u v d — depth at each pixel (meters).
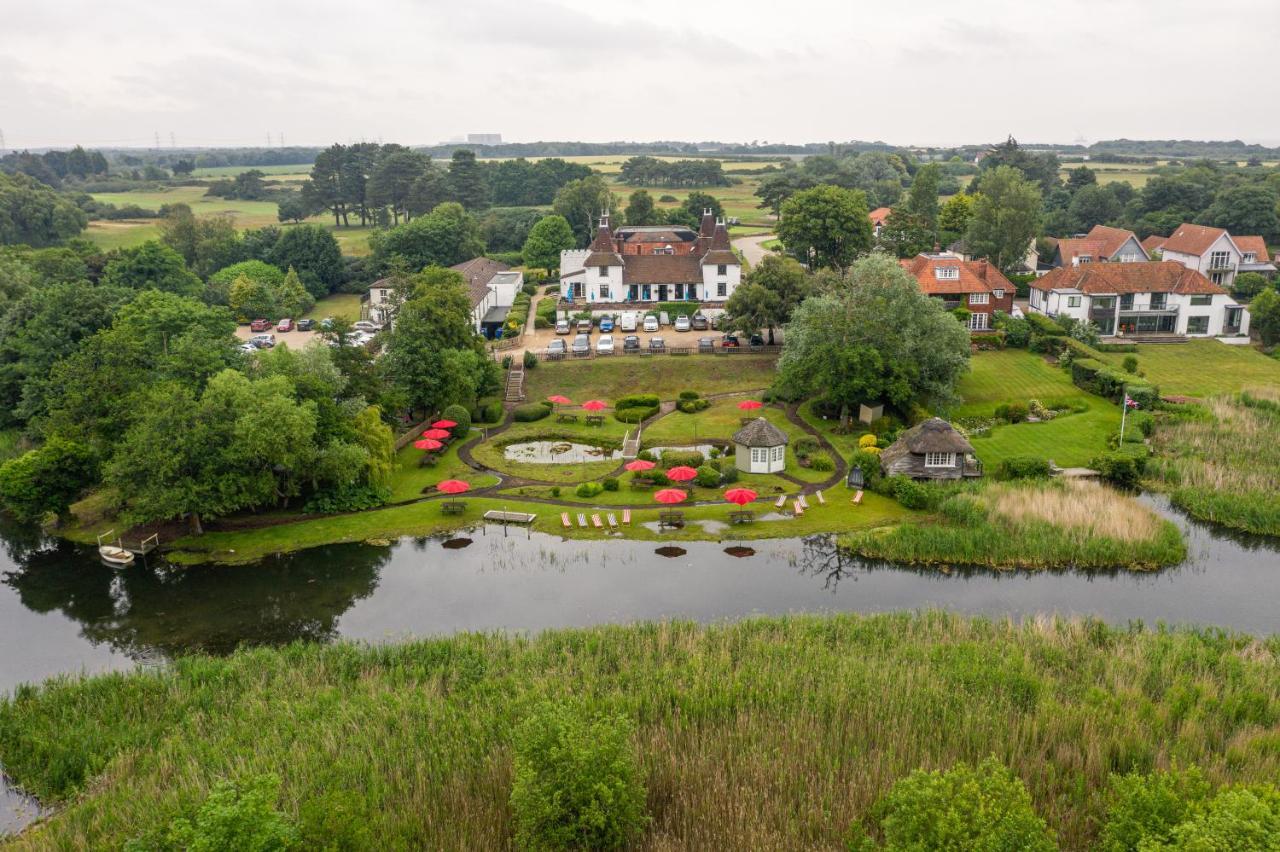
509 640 43.03
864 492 62.41
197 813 25.11
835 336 73.44
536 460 70.50
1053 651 39.84
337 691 37.94
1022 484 60.59
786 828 27.83
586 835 26.70
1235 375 86.81
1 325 80.12
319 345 66.50
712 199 182.25
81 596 50.16
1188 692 35.84
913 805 24.86
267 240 151.50
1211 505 57.78
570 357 93.19
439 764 32.16
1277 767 30.73
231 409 56.34
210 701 37.66
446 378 75.94
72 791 32.62
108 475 54.69
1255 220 144.12
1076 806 28.75
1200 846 21.97
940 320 74.94
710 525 57.66
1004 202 121.88
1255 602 47.34
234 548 55.72
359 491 62.00
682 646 40.62
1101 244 131.62
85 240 146.00
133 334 70.50
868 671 37.34
